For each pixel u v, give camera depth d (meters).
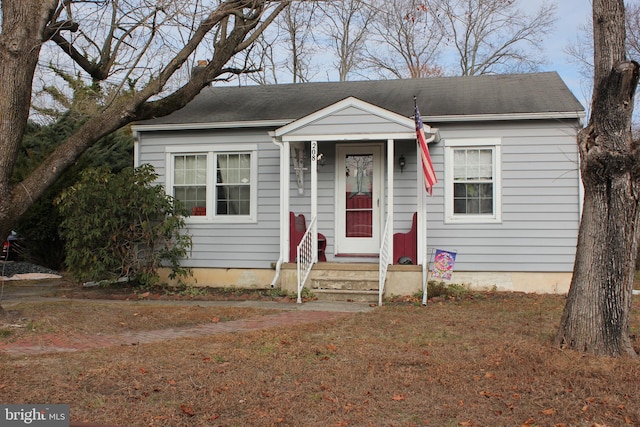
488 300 11.17
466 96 13.74
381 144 13.08
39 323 8.27
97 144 18.05
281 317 9.38
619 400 5.14
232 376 5.88
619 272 6.50
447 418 4.82
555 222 12.23
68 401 5.12
